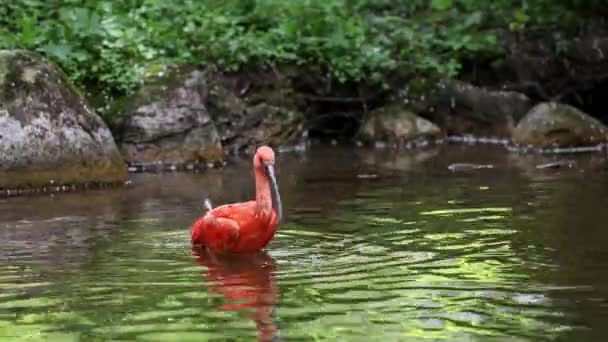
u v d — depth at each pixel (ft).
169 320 25.40
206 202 34.47
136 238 35.35
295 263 31.27
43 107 47.29
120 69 54.90
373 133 63.52
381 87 65.67
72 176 47.44
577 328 24.36
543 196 42.22
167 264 31.45
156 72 55.52
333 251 32.78
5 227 37.60
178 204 42.47
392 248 33.04
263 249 33.19
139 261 31.89
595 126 59.93
